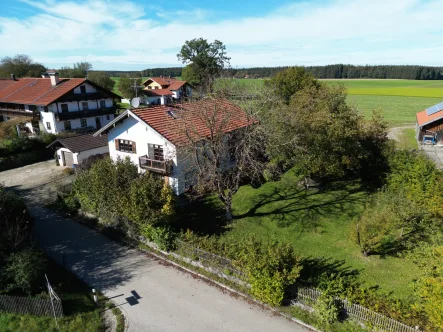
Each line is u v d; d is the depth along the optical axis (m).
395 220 16.66
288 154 22.81
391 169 22.27
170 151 22.94
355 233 16.89
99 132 26.17
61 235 20.53
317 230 19.19
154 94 74.88
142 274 16.45
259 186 25.28
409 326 11.00
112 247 19.06
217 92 27.00
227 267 15.45
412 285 13.21
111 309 14.05
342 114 22.12
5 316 13.39
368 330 11.70
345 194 22.97
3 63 81.31
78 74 80.62
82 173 24.03
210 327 12.91
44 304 13.39
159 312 13.80
